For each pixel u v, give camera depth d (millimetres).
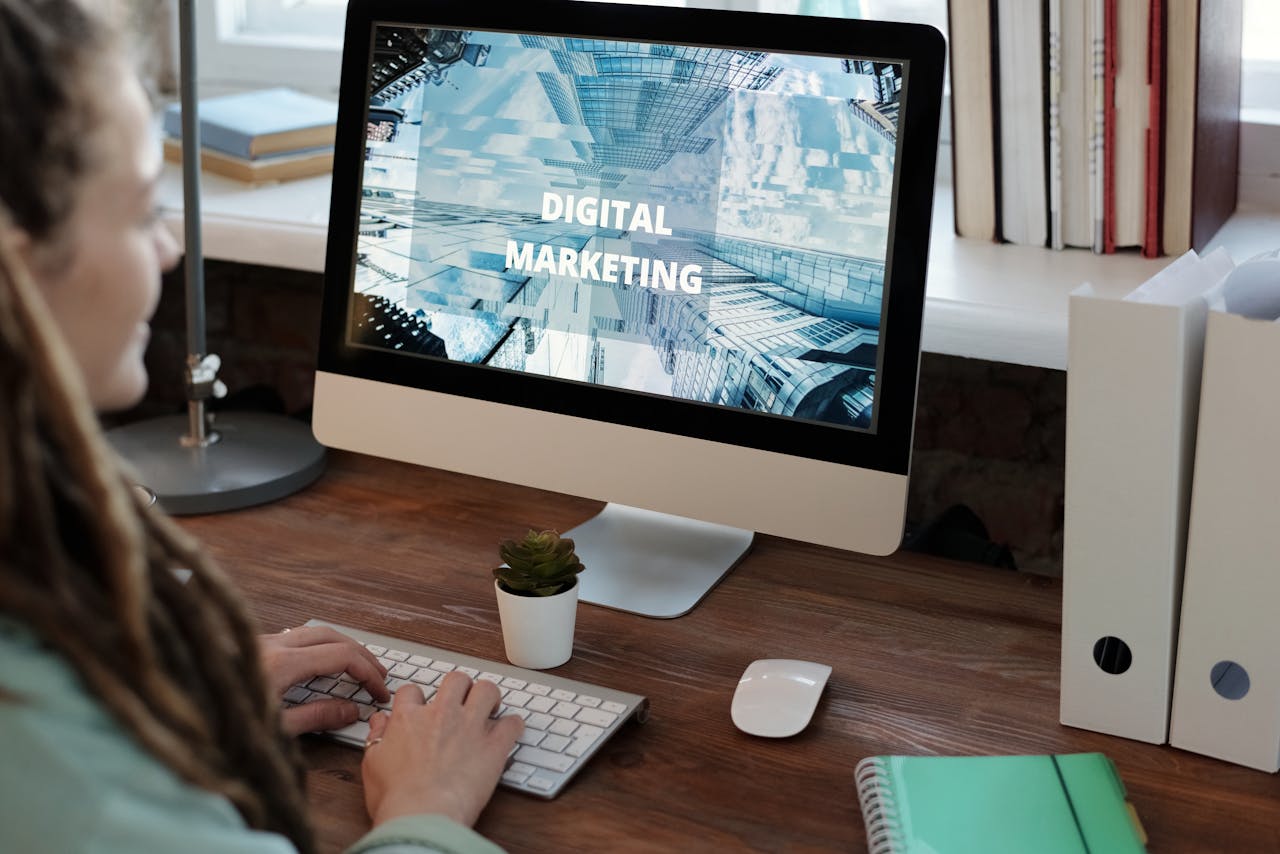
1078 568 881
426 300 1147
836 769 859
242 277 1601
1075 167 1308
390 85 1139
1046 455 1298
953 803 791
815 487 1027
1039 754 877
